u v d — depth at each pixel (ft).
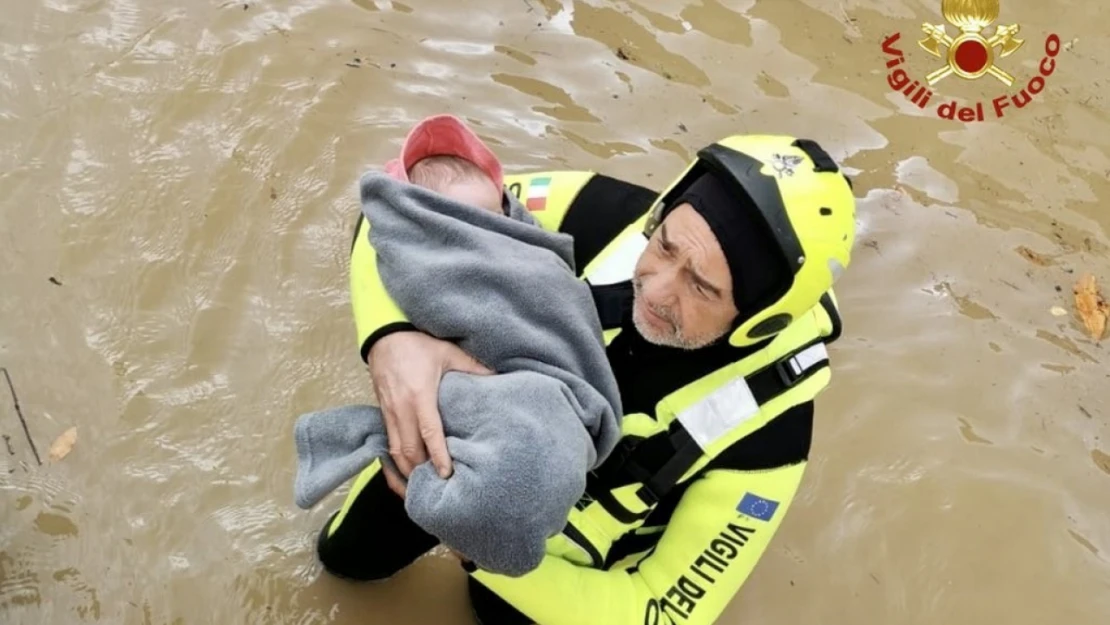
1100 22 9.38
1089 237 7.82
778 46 8.78
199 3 8.17
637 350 4.21
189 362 6.28
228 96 7.61
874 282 7.40
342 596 5.67
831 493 6.36
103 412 6.00
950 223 7.77
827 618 5.91
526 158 7.65
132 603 5.41
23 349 6.18
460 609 5.75
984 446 6.64
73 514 5.64
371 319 4.01
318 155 7.38
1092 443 6.73
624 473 4.26
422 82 7.99
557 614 4.27
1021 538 6.27
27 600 5.34
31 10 7.89
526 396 3.65
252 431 6.10
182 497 5.80
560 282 4.00
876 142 8.22
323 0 8.41
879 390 6.84
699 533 4.25
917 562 6.14
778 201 3.70
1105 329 7.27
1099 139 8.49
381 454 3.89
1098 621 5.99
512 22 8.55
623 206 4.70
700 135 8.02
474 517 3.49
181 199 6.97
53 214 6.77
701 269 3.77
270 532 5.77
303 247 6.91
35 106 7.33
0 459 5.77
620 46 8.54
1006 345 7.16
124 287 6.51
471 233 3.96
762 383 4.16
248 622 5.49
